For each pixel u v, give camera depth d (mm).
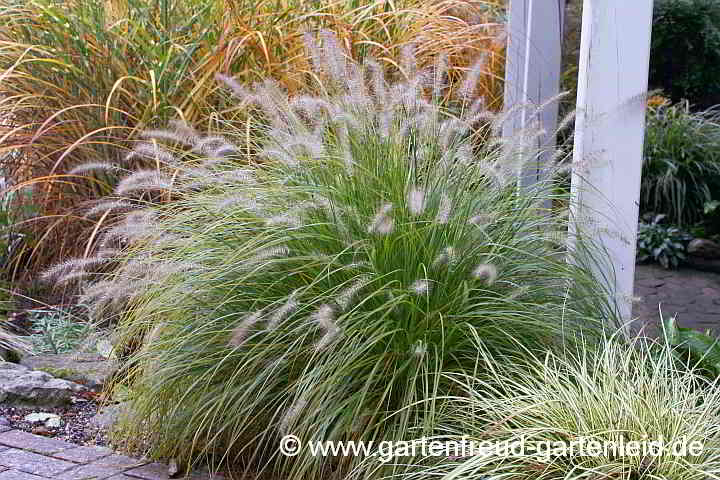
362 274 3066
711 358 3678
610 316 3559
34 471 3193
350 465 2975
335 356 3010
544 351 3201
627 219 3873
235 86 3895
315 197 3209
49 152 5289
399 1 6152
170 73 5059
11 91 5316
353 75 3770
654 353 3660
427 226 3223
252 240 3227
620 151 3836
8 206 5492
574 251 3617
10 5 5320
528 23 5578
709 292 5000
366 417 3035
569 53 5961
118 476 3174
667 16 5672
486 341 3193
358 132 3525
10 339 4578
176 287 3268
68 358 4199
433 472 2777
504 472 2678
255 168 3811
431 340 3160
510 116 4234
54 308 4891
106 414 3535
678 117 5992
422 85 4070
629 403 2752
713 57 5594
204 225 3537
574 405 2744
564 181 3895
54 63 5160
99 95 5125
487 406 2830
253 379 3162
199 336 3258
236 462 3318
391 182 3348
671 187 5840
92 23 5141
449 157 3424
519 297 3338
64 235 5273
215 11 5312
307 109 3561
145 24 5254
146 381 3271
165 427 3299
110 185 5141
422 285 2873
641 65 3789
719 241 5363
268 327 2908
